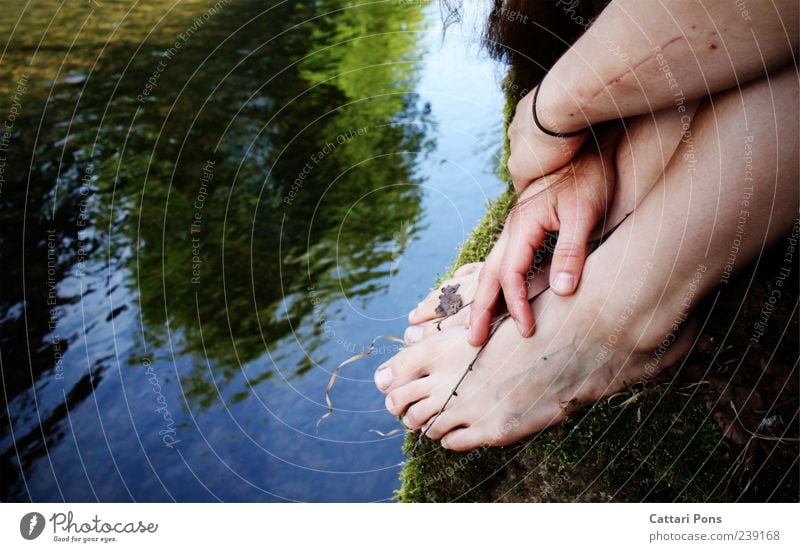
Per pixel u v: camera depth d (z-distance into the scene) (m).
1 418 1.41
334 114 2.23
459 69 2.28
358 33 2.69
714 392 1.07
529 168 1.19
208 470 1.27
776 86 0.92
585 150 1.17
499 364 1.12
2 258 1.75
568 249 1.09
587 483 1.05
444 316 1.32
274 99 2.32
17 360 1.51
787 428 1.03
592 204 1.13
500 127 2.04
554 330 1.08
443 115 2.12
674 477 1.02
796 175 0.92
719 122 0.95
